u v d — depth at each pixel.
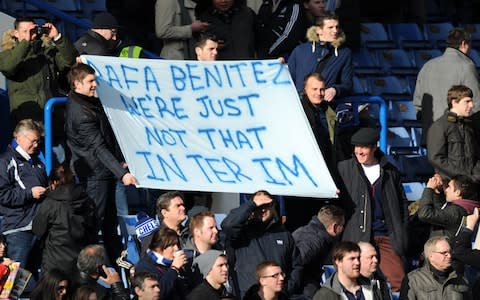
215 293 31.89
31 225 35.06
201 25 40.62
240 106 36.62
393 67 50.88
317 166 36.06
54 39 37.69
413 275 34.84
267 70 36.47
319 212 35.22
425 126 41.88
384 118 39.28
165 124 36.59
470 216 35.88
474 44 53.88
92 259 31.95
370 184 36.69
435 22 55.72
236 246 34.12
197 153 36.53
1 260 33.03
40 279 31.64
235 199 38.78
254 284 33.12
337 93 38.56
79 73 35.84
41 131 36.19
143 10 47.53
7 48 37.94
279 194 36.00
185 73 36.78
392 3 54.72
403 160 45.81
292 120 36.31
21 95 38.03
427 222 36.88
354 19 49.56
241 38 40.81
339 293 33.12
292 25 41.69
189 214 35.25
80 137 35.97
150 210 38.03
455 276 34.66
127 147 36.19
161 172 36.25
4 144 41.06
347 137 38.09
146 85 36.69
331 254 35.97
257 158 36.34
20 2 46.97
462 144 38.44
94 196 36.16
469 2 55.97
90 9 48.12
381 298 33.72
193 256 32.62
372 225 36.59
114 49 39.12
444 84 41.44
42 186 35.66
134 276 31.12
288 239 34.38
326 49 38.94
